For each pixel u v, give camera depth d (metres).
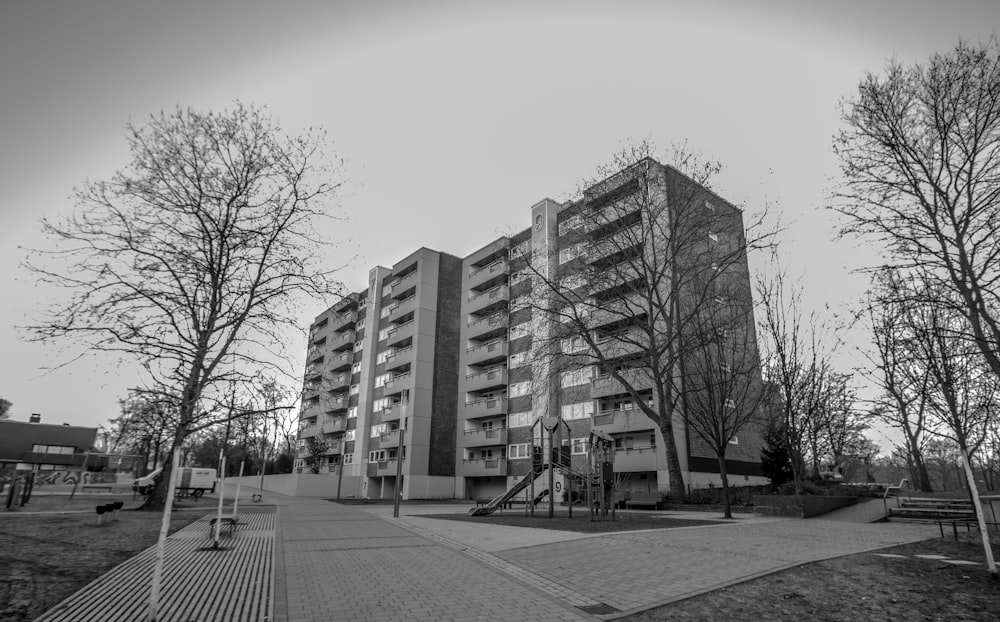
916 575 8.48
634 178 28.86
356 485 56.22
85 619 6.29
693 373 29.78
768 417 31.00
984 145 14.12
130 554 10.66
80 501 25.84
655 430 34.50
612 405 38.81
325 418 68.94
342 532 15.27
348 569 9.46
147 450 38.66
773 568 9.09
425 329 53.53
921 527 15.69
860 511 20.48
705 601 7.19
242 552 11.35
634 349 35.31
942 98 14.58
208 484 36.28
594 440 22.80
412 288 56.56
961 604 6.93
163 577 8.62
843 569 8.99
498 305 50.53
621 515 21.62
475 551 11.40
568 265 31.23
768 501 21.48
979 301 13.70
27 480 22.17
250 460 66.00
